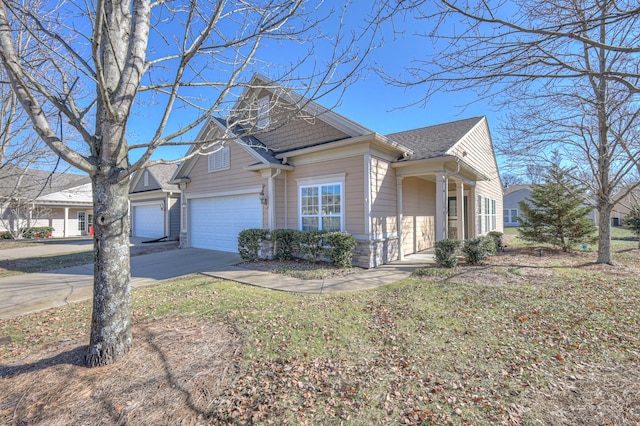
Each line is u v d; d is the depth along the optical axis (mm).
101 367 3189
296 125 10617
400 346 3734
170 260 10742
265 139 11609
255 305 5316
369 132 8562
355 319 4617
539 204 12133
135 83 3309
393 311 4941
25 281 7910
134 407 2631
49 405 2637
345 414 2578
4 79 6223
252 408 2664
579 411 2533
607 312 4617
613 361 3270
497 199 19906
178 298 5871
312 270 8227
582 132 8039
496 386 2904
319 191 9742
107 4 3318
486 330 4137
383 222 9422
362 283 6867
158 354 3475
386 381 3023
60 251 13922
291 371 3207
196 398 2766
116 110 3137
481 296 5582
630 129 7199
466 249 8891
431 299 5508
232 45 3703
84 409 2598
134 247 14727
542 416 2486
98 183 3266
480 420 2465
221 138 3744
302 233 9328
